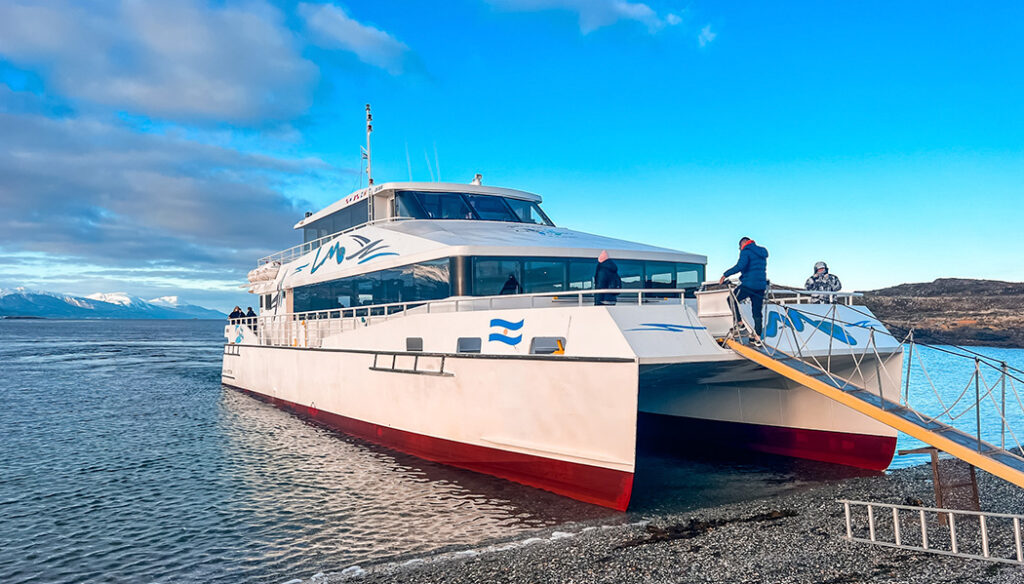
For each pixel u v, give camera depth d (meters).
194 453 14.72
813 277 12.84
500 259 12.52
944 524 8.61
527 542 8.53
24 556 8.70
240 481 12.20
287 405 19.14
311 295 18.45
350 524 9.62
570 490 9.82
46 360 53.09
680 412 15.55
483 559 7.93
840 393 9.04
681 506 10.21
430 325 12.37
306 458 13.77
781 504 10.15
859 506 9.91
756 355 9.59
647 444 15.60
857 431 12.31
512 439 10.48
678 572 7.27
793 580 6.90
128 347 79.00
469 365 11.22
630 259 13.36
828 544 8.03
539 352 10.11
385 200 17.28
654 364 8.97
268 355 20.94
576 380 9.42
